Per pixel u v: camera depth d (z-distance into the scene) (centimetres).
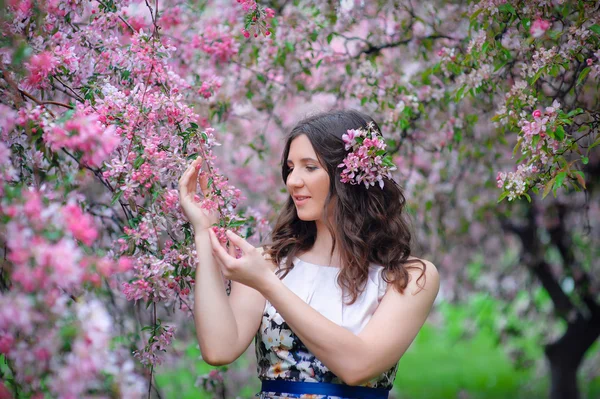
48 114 169
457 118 335
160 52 204
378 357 181
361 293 198
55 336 138
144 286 189
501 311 636
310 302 199
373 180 198
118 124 186
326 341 176
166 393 376
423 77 328
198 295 190
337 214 202
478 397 796
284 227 217
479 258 612
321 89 350
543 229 548
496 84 279
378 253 205
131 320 295
